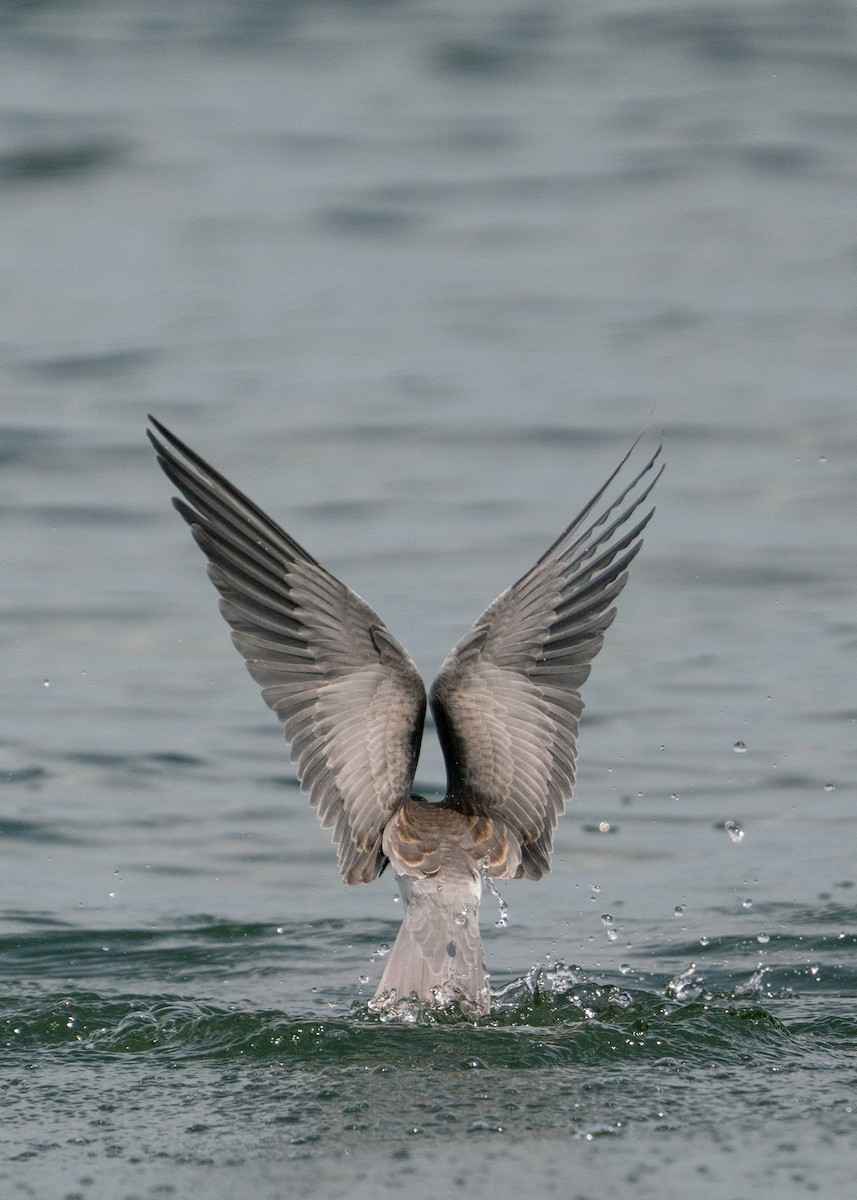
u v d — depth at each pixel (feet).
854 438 71.31
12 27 128.88
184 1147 23.73
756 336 83.41
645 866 40.34
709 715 48.91
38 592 58.49
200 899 38.91
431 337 84.33
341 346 83.15
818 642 53.88
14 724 49.06
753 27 123.44
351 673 29.30
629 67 118.52
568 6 131.13
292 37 126.41
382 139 108.47
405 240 96.58
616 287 89.86
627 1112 24.76
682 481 68.08
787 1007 31.12
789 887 38.50
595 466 69.56
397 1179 22.47
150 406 75.61
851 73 115.14
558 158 105.29
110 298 89.35
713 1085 25.99
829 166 103.35
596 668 52.75
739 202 99.66
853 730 47.60
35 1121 24.93
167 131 109.91
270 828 43.32
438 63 120.57
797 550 61.16
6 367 80.38
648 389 77.46
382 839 29.07
